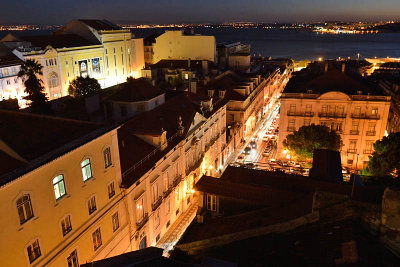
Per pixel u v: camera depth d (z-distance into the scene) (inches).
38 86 3159.5
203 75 4446.4
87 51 4766.2
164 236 1812.3
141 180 1504.7
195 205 2167.8
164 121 1942.7
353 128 2623.0
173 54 5979.3
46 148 1079.6
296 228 764.0
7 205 896.9
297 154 2320.4
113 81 5452.8
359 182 1259.2
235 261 749.9
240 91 3344.0
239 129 3270.2
